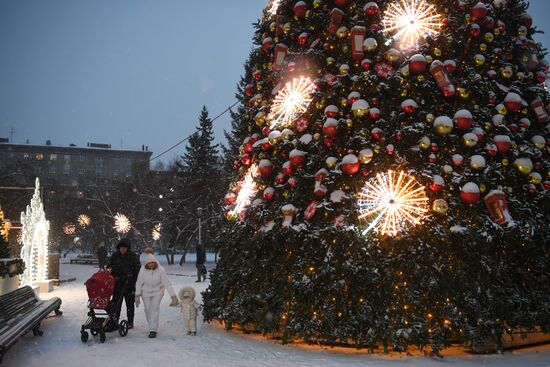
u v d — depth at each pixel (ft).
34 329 30.96
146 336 30.94
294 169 29.63
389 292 25.11
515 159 28.40
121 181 190.60
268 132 32.60
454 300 25.05
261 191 32.37
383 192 26.25
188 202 141.69
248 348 26.91
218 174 143.74
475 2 29.66
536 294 26.96
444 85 26.91
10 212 167.22
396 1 28.96
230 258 33.22
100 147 376.27
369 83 27.91
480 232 25.98
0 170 179.63
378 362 23.45
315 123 29.55
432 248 25.99
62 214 185.57
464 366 22.67
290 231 28.12
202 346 27.55
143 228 171.22
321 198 28.35
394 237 26.02
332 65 29.76
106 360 24.41
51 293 58.95
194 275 89.81
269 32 35.01
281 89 31.63
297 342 28.07
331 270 26.12
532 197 29.25
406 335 24.12
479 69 29.66
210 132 149.38
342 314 25.84
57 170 355.97
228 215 35.12
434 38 28.37
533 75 32.32
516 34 32.14
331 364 23.12
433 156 26.73
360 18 29.48
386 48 28.53
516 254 27.37
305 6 31.50
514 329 26.91
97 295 29.35
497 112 28.91
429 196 26.78
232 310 30.53
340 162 27.91
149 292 31.09
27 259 55.67
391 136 27.12
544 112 30.66
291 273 27.89
